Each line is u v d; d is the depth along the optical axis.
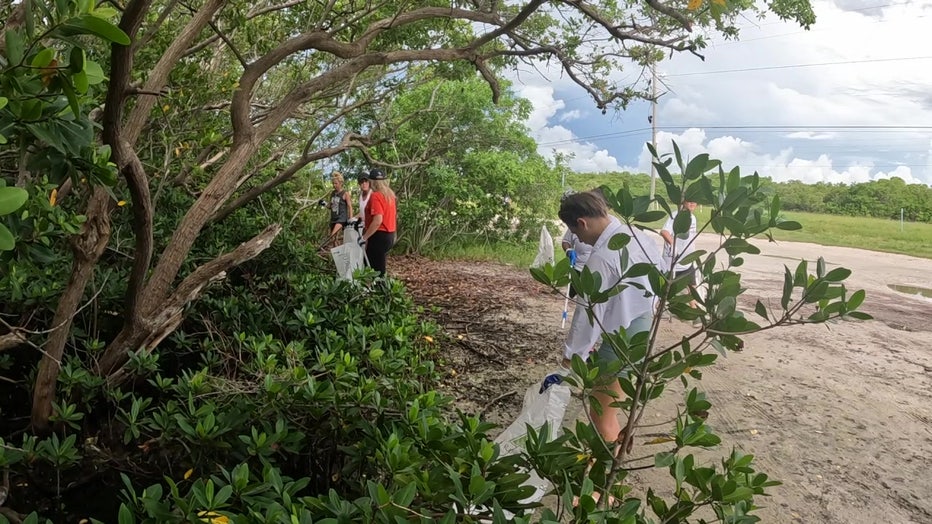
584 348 3.02
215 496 1.74
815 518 3.21
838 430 4.34
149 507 1.68
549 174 14.99
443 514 1.79
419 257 12.70
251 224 6.11
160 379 2.86
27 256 2.29
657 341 6.39
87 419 3.12
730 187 1.54
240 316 4.08
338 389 2.63
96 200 2.56
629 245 2.98
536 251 13.58
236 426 2.38
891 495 3.48
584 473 1.87
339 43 4.12
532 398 2.84
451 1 5.75
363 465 2.33
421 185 13.37
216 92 4.49
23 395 3.42
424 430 2.12
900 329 7.83
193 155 5.46
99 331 3.73
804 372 5.68
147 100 3.02
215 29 3.66
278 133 8.27
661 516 1.87
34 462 2.60
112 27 1.20
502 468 1.82
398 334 3.94
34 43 1.26
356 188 12.43
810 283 1.58
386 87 8.95
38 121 1.42
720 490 1.73
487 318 7.25
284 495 1.73
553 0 4.76
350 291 4.78
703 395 1.95
